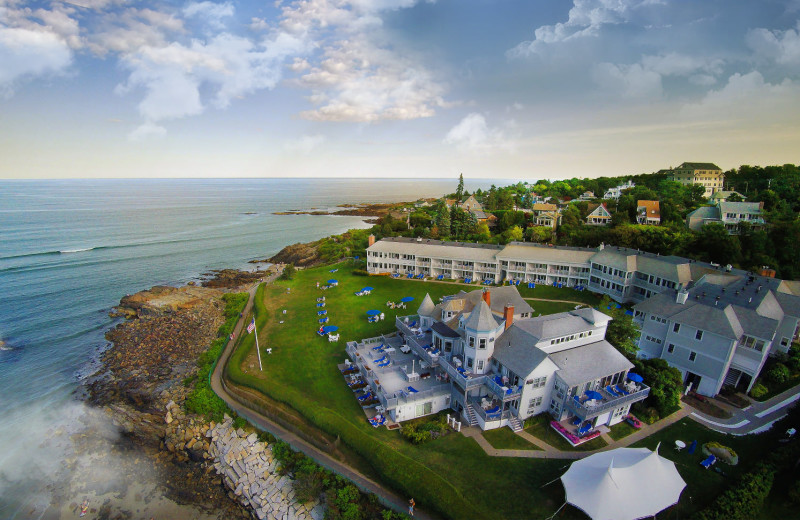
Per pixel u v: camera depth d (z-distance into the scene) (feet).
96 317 300.40
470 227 447.42
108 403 194.49
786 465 122.83
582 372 148.87
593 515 101.60
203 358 224.33
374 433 149.38
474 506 113.80
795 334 194.29
